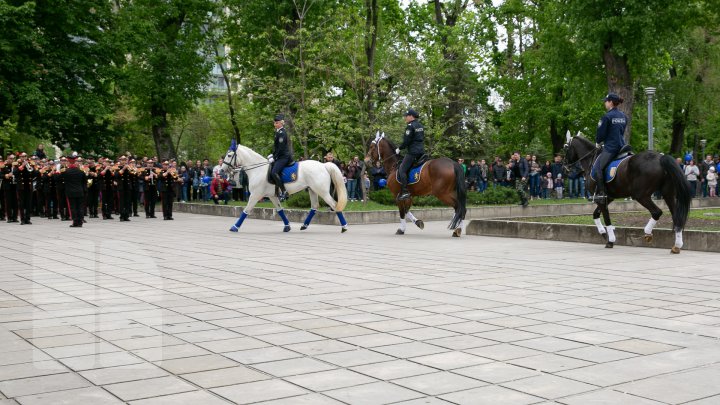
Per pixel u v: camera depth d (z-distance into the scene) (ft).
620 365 19.61
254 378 18.66
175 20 143.74
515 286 34.17
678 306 28.53
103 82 126.21
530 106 154.61
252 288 34.27
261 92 120.37
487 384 17.89
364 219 83.25
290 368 19.63
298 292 32.96
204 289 34.01
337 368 19.60
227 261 45.57
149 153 183.21
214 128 201.05
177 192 128.47
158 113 146.30
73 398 17.03
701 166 130.62
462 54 122.31
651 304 29.01
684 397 16.61
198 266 43.01
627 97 108.06
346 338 23.31
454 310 28.12
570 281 35.60
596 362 19.97
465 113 136.87
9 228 78.33
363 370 19.35
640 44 103.71
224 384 18.11
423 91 104.06
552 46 124.36
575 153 53.16
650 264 41.78
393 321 26.04
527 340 22.81
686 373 18.70
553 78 140.56
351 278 37.40
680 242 46.68
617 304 29.12
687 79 152.97
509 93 158.92
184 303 30.17
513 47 162.71
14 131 124.77
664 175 46.55
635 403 16.17
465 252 49.85
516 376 18.61
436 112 139.64
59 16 113.39
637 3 100.89
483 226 64.69
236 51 137.18
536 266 41.65
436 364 19.90
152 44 136.36
